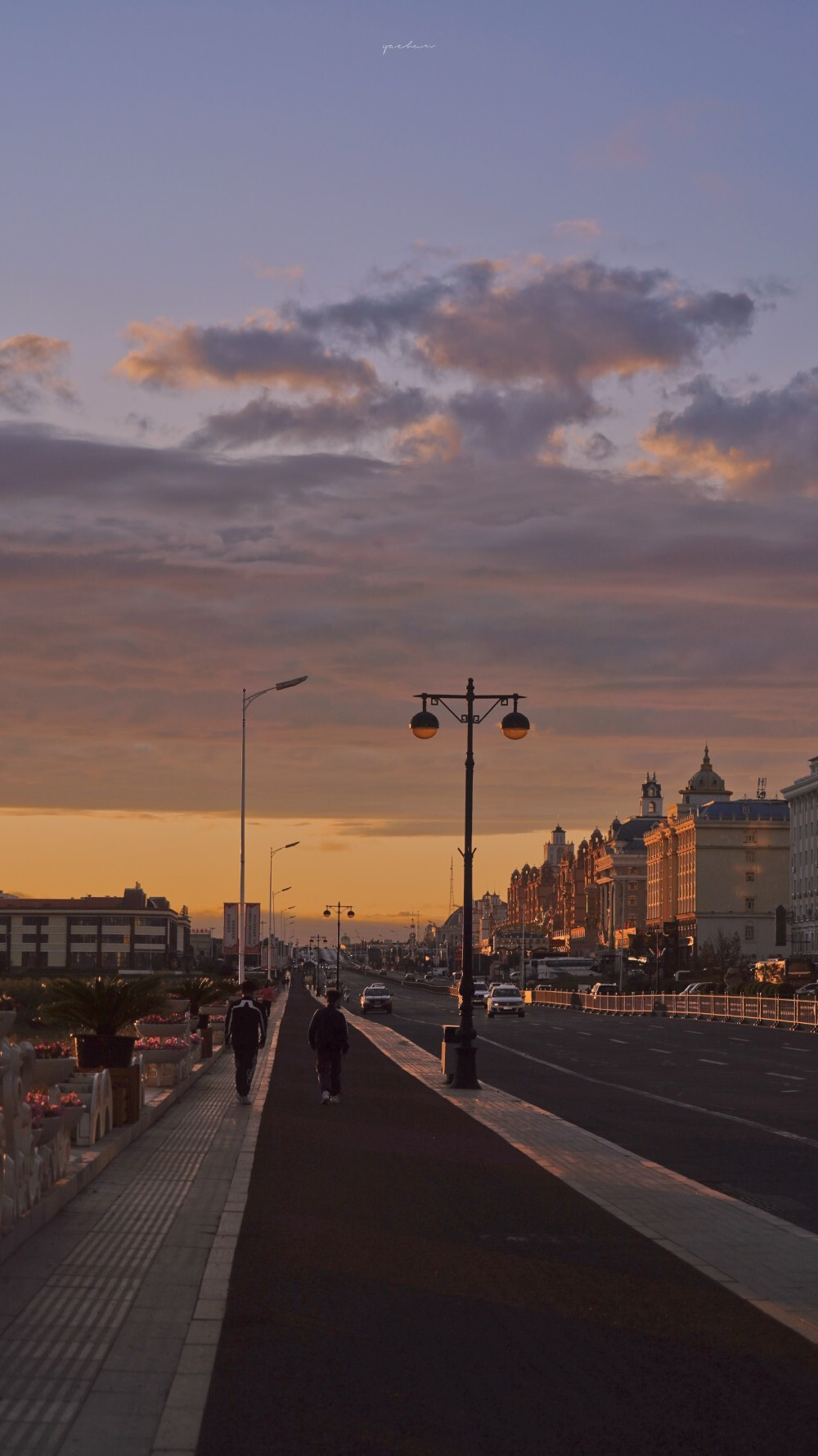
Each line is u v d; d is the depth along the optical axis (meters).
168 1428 6.67
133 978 20.41
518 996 83.12
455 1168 16.02
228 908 79.75
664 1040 50.56
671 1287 9.88
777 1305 9.31
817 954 138.12
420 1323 8.75
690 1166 16.77
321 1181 14.81
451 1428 6.76
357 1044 46.31
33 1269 10.05
